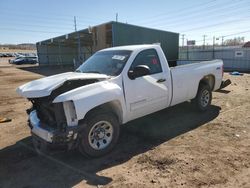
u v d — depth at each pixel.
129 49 4.98
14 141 5.09
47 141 3.76
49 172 3.77
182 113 6.53
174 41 23.98
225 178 3.38
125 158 4.11
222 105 7.38
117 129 4.38
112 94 4.13
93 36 22.44
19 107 8.30
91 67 5.01
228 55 25.11
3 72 26.03
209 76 6.63
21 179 3.60
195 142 4.63
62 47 40.66
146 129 5.42
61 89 4.02
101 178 3.53
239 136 4.86
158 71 5.12
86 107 3.78
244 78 15.00
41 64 39.72
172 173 3.56
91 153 4.06
